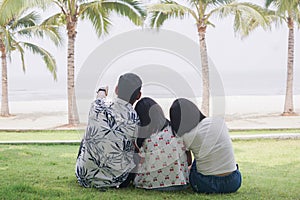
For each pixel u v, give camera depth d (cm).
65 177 512
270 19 1756
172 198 414
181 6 1434
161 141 418
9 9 1242
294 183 507
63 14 1567
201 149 416
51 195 423
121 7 1316
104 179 443
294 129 1214
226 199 416
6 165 600
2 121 1784
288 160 697
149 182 438
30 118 1895
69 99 1460
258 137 953
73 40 1485
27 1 1238
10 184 470
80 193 429
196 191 440
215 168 427
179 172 432
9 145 855
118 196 416
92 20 1428
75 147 833
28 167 585
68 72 1458
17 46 1905
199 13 1506
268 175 570
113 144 415
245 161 693
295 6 1344
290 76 1847
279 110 2052
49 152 752
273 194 445
